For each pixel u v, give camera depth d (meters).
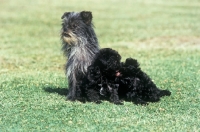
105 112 13.06
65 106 13.67
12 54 25.62
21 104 13.97
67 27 14.30
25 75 19.05
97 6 50.66
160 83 17.05
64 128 11.76
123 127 11.83
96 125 11.97
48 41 30.70
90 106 13.62
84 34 14.43
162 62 22.28
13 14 44.84
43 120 12.41
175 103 14.11
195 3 52.97
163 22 39.34
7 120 12.42
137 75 14.02
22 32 34.66
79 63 14.36
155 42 30.12
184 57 24.00
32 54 25.73
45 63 22.84
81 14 14.60
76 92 14.39
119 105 13.73
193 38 31.42
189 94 15.26
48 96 14.91
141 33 33.97
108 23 39.16
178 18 41.56
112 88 13.99
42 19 41.91
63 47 14.90
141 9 48.28
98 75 13.80
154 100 14.16
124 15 44.03
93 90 14.05
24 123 12.17
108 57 13.71
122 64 14.06
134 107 13.59
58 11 47.28
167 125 12.02
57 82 17.33
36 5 51.66
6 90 15.89
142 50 26.98
